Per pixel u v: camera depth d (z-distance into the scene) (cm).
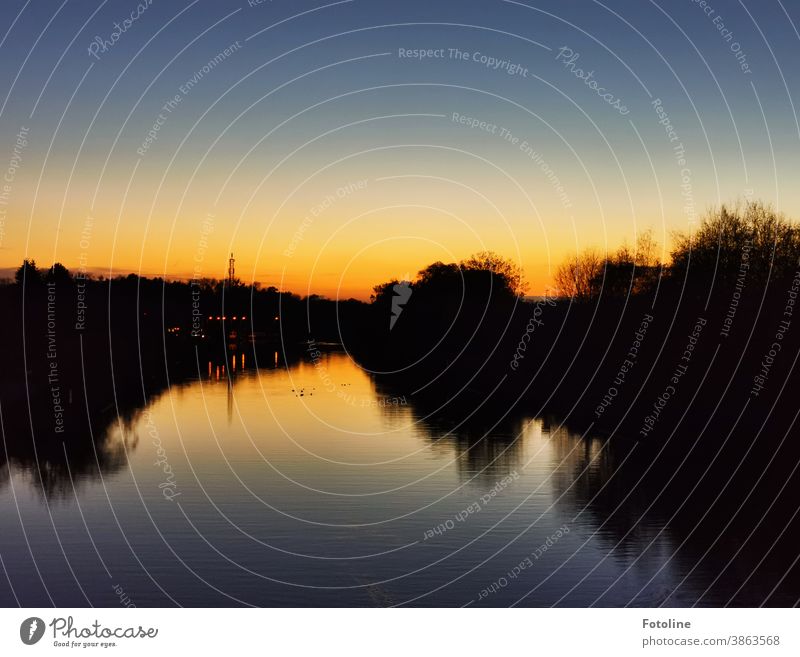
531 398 6581
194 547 2497
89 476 3569
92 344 10912
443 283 12800
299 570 2302
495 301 11456
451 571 2297
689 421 4844
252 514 2895
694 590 2120
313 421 5378
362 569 2309
